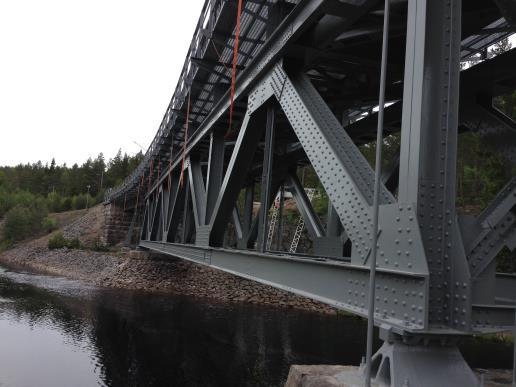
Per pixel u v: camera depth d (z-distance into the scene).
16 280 35.00
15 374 13.73
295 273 5.66
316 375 4.52
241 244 13.87
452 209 3.48
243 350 16.89
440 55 3.65
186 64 14.63
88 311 23.50
